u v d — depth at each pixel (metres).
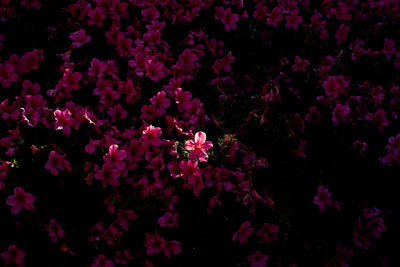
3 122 2.82
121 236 2.57
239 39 3.80
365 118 3.28
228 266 2.77
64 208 2.66
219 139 2.91
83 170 2.73
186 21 3.61
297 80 3.72
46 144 2.74
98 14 3.24
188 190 2.81
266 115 3.18
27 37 3.36
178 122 2.95
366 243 3.01
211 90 3.49
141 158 2.75
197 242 2.80
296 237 2.94
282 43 3.94
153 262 2.74
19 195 2.42
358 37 4.05
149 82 3.22
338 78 3.42
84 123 2.80
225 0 3.84
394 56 3.93
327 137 3.27
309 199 3.12
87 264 2.62
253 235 2.85
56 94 2.94
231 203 2.86
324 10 4.21
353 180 3.22
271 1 4.00
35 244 2.57
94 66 3.01
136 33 3.36
